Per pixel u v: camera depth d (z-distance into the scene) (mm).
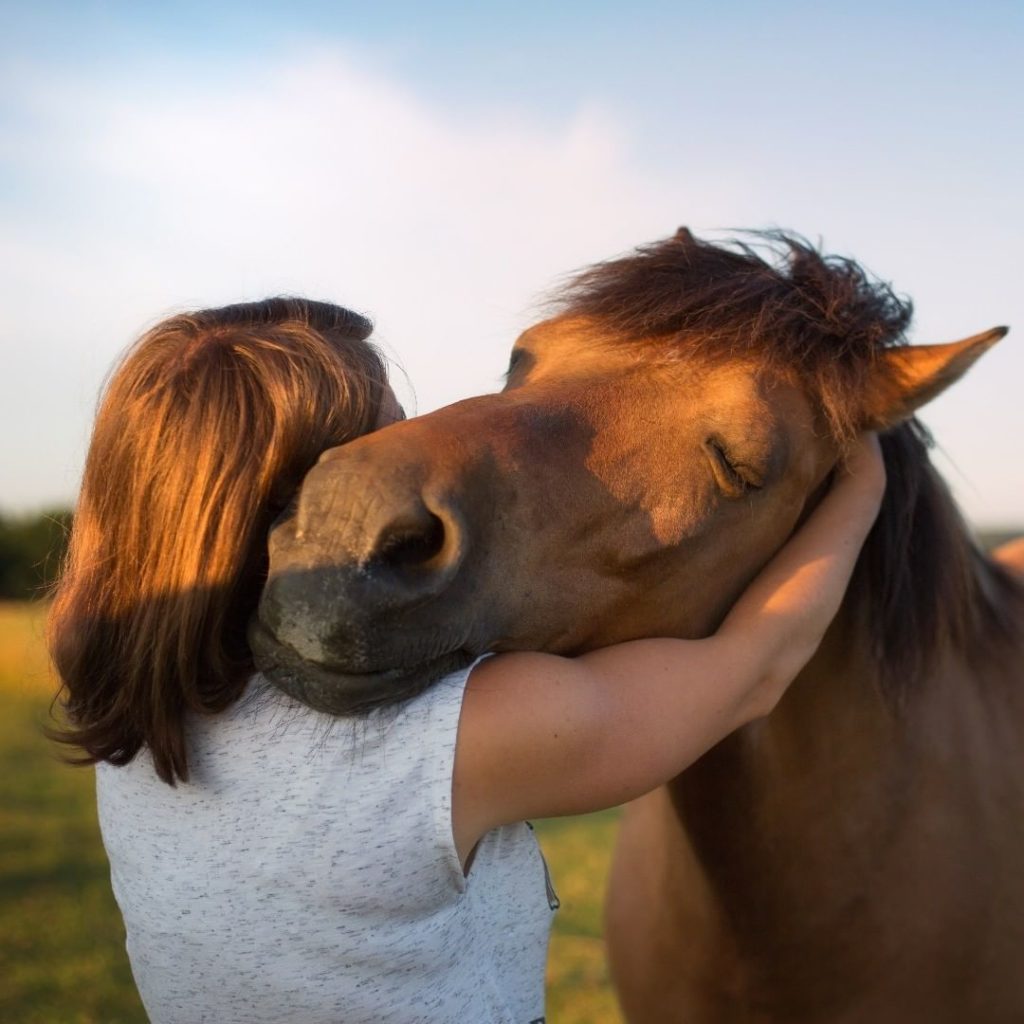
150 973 1303
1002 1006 1964
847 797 1882
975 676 2082
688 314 1709
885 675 1892
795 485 1718
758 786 1838
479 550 1368
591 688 1293
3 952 4414
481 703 1232
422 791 1188
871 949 1926
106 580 1263
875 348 1788
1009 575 2391
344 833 1188
